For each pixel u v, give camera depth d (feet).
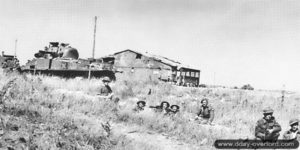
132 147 29.17
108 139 29.07
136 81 88.33
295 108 72.90
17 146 23.04
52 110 32.14
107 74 111.75
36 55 130.62
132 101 59.31
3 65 73.56
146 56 155.94
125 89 67.62
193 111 59.88
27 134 24.73
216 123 50.52
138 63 156.76
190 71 161.89
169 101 65.67
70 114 32.71
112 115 39.01
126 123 37.58
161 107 48.47
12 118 26.55
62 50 130.41
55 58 126.72
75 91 54.19
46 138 25.11
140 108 46.47
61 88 55.36
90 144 27.12
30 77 55.93
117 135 30.96
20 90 37.32
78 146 25.86
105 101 43.55
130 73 156.56
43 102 35.47
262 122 33.99
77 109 37.65
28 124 26.37
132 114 40.37
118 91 65.36
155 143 32.89
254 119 55.36
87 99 43.04
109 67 122.11
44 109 31.42
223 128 44.09
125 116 39.52
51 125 27.53
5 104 29.50
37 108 31.04
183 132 38.32
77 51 131.85
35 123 27.25
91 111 38.17
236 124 50.14
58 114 31.09
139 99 64.54
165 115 44.11
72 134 27.12
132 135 33.99
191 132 38.42
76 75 116.67
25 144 23.59
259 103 77.20
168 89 83.35
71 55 128.88
